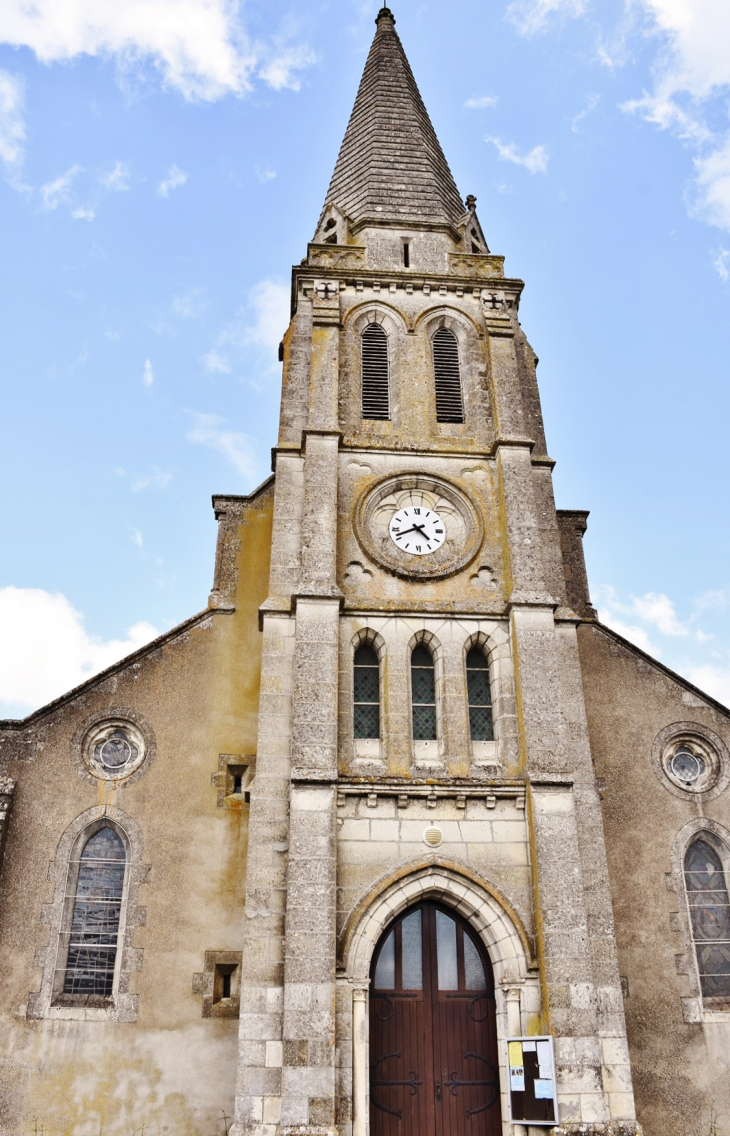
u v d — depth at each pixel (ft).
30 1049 55.93
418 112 93.25
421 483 68.23
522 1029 52.31
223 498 73.82
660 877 63.16
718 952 62.18
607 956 55.42
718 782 66.28
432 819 56.59
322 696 58.03
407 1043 53.98
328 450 66.64
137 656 66.74
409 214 81.76
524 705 59.31
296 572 63.46
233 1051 57.31
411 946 56.08
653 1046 58.70
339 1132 48.88
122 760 64.08
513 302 76.74
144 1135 54.90
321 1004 50.55
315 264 77.05
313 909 52.54
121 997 57.72
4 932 58.18
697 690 68.54
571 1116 49.49
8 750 62.54
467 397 72.59
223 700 66.54
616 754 66.33
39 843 60.54
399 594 63.62
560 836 55.67
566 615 64.95
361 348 73.77
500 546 66.18
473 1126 52.65
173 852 61.67
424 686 62.64
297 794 55.21
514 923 54.29
